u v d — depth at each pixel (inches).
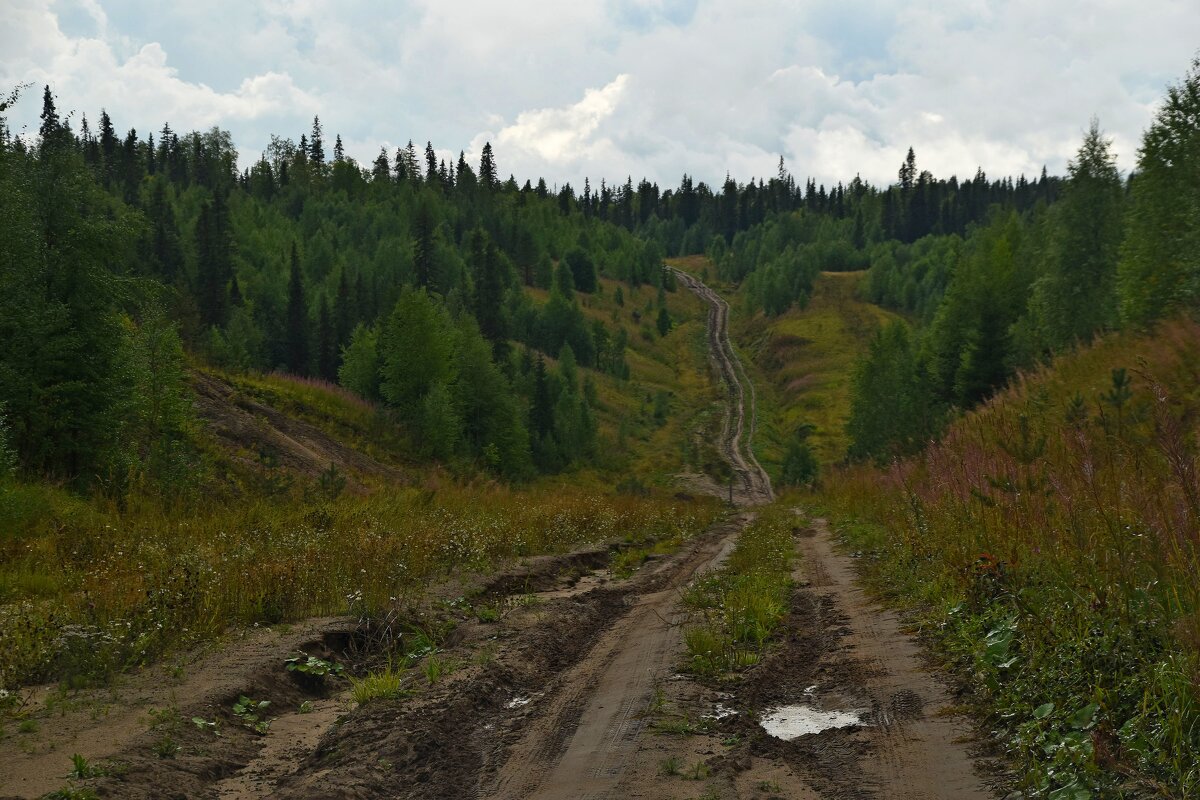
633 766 193.3
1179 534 205.3
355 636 351.3
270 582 393.7
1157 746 159.9
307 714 263.6
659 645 332.5
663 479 3152.1
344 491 962.1
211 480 860.0
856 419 2411.4
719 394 5137.8
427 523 679.1
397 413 1819.6
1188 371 456.1
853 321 6186.0
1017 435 363.3
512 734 227.1
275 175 7775.6
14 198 771.4
